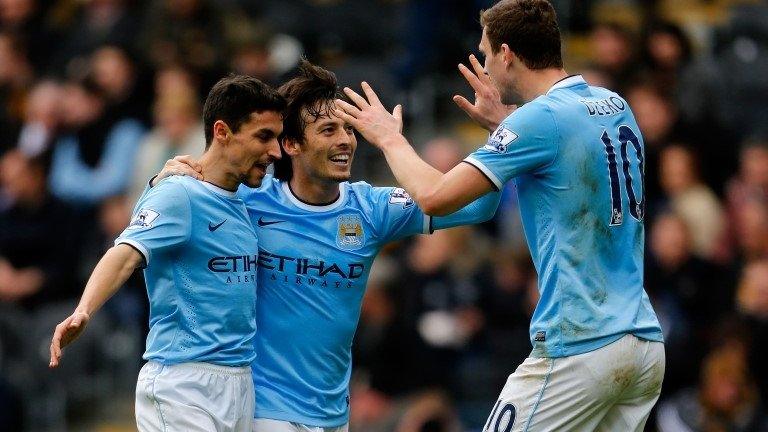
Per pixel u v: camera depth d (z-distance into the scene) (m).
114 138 48.78
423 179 24.41
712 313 42.75
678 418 40.16
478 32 51.47
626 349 24.39
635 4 55.16
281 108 25.45
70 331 23.69
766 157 46.47
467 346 42.62
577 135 24.39
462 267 43.84
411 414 39.84
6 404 45.31
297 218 26.27
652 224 44.59
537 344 24.73
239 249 25.56
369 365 41.84
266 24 54.59
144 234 24.86
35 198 48.28
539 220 24.70
